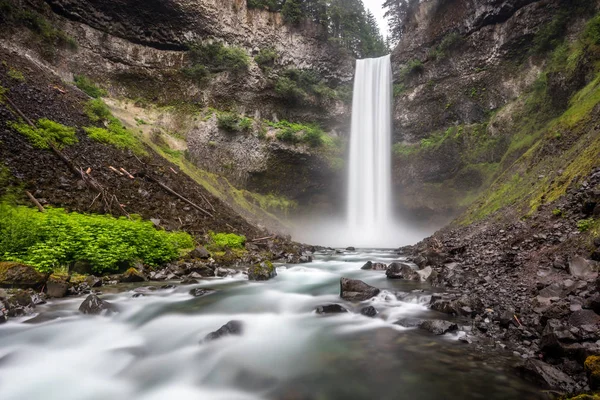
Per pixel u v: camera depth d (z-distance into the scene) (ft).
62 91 63.16
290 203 111.45
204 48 107.34
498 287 22.67
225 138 101.40
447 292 24.38
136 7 94.63
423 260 36.78
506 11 97.60
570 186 32.89
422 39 120.57
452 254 36.91
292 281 32.73
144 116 91.91
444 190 104.12
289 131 108.78
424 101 117.08
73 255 28.14
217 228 52.95
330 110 130.41
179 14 102.63
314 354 15.39
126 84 94.27
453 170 104.12
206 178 86.02
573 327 12.71
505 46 98.37
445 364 13.48
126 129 69.51
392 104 124.88
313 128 121.80
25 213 28.96
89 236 30.12
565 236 25.76
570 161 39.52
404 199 112.47
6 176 35.24
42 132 46.14
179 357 15.65
